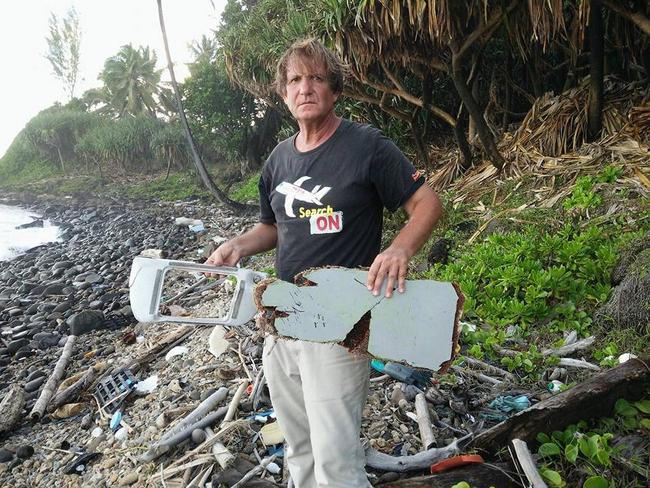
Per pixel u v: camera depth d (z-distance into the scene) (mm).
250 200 12727
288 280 1783
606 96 6133
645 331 3043
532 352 3117
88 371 4410
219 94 14500
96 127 24719
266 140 15344
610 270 3682
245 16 10547
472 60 6848
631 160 5121
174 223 12180
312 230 1705
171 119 22891
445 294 1521
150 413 3469
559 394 2154
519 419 2125
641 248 3518
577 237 4184
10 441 3758
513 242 4566
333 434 1626
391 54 6465
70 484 3061
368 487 1710
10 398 4066
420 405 2721
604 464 1902
